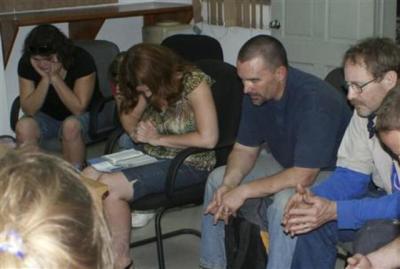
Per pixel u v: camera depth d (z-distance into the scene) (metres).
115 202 2.90
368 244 2.21
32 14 5.08
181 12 5.73
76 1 5.49
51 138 3.95
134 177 2.95
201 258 2.94
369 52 2.26
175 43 4.18
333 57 4.75
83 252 0.84
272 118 2.80
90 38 5.49
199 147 3.00
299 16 4.93
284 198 2.52
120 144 3.52
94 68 4.00
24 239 0.80
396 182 2.33
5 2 5.14
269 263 2.50
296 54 5.02
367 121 2.41
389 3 4.54
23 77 3.98
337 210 2.35
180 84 3.04
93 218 0.87
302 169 2.61
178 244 3.54
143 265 3.31
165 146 3.13
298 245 2.43
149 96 3.07
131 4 5.78
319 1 4.77
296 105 2.68
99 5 5.62
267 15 5.23
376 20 4.49
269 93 2.69
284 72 2.68
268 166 2.92
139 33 5.84
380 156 2.40
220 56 4.16
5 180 0.85
